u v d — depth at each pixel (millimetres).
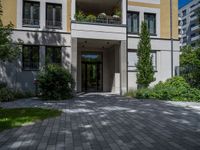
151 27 21250
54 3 18609
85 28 17734
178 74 19969
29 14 18234
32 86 17906
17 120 7848
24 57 17953
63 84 15203
